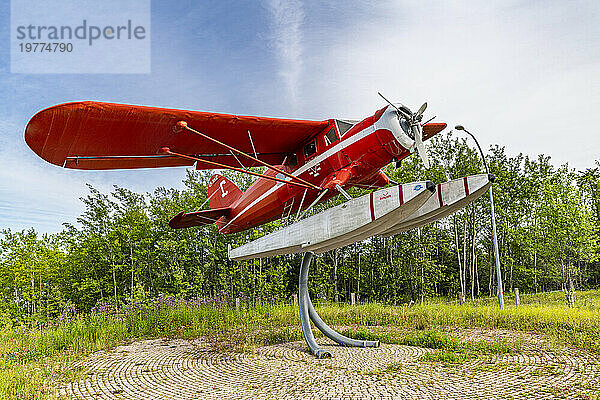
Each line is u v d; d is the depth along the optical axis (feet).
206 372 25.23
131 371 25.84
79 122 23.29
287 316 46.52
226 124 26.96
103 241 85.76
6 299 80.18
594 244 73.10
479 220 93.20
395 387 20.99
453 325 39.68
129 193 88.38
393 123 25.66
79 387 22.49
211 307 50.75
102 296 84.58
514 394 19.62
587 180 98.32
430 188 21.93
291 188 32.09
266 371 24.97
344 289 94.99
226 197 41.60
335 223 25.39
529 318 39.52
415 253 86.48
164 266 88.07
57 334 36.24
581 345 28.86
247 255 32.76
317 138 29.86
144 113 23.98
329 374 23.72
